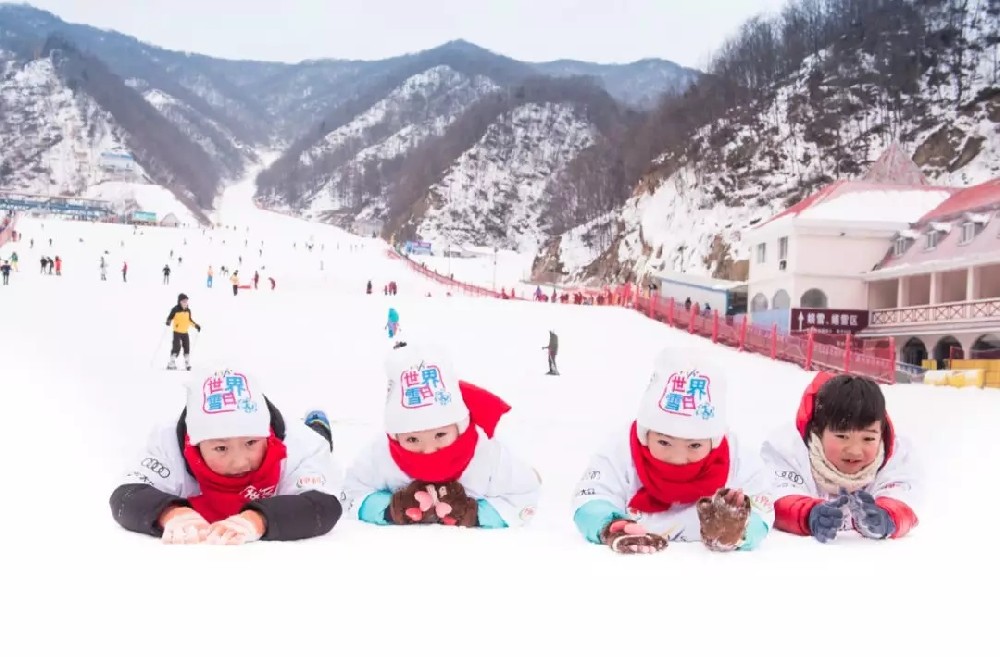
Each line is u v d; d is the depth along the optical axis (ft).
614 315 122.01
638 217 266.57
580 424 36.37
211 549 10.84
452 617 8.04
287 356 77.20
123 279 158.61
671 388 13.16
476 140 497.87
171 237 254.27
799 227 108.68
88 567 9.69
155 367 61.31
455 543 11.75
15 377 43.93
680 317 113.29
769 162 229.66
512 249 440.04
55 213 352.69
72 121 530.27
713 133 253.85
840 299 108.68
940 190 114.83
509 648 7.24
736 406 50.34
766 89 262.26
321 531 12.20
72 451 22.66
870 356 82.53
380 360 76.64
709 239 224.94
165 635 7.37
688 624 7.98
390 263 257.55
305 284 207.21
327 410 39.47
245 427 12.63
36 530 12.16
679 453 13.19
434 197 463.42
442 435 13.60
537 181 473.26
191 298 116.78
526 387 61.72
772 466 15.29
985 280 94.22
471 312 118.52
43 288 117.39
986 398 51.11
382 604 8.40
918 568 10.53
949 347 94.79
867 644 7.47
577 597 8.84
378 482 14.58
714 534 11.50
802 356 88.89
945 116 222.48
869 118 229.45
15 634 7.33
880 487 15.01
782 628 7.89
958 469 23.09
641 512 13.78
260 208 578.66
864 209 111.65
